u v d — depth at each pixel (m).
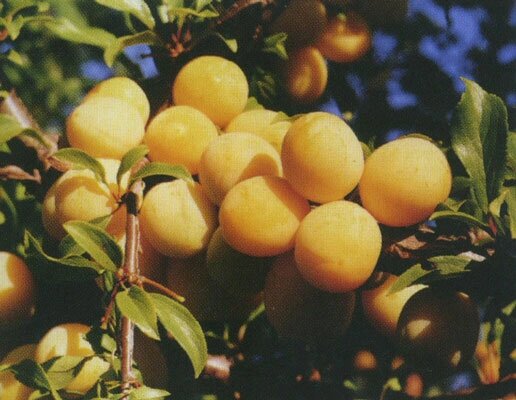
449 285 0.42
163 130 0.44
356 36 0.54
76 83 0.65
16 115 0.49
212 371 0.49
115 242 0.39
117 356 0.39
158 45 0.49
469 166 0.41
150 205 0.42
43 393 0.39
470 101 0.42
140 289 0.38
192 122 0.44
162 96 0.50
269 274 0.42
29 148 0.48
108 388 0.38
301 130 0.39
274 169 0.42
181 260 0.43
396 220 0.40
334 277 0.39
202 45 0.51
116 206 0.43
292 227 0.40
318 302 0.41
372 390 0.50
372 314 0.45
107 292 0.41
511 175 0.42
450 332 0.42
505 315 0.46
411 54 0.56
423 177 0.39
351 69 0.56
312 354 0.51
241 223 0.40
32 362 0.39
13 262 0.45
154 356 0.44
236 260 0.42
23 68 0.63
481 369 0.49
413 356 0.43
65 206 0.42
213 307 0.44
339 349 0.50
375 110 0.55
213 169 0.41
